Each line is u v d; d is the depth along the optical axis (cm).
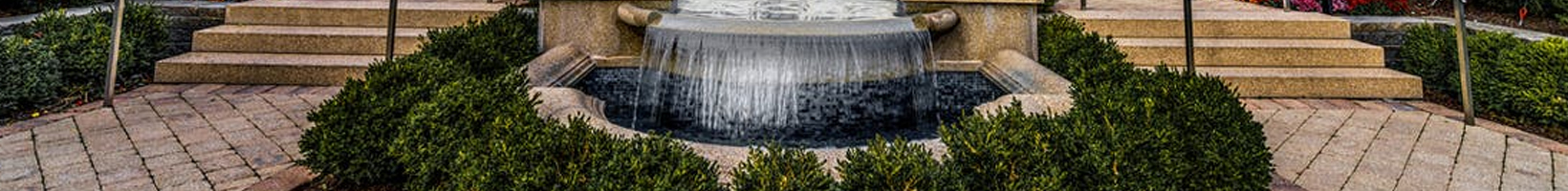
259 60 523
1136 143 194
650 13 431
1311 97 504
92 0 730
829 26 378
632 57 494
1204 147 214
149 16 554
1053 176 174
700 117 397
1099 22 610
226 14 602
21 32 513
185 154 310
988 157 183
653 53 418
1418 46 557
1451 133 377
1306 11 725
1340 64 547
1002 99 329
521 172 175
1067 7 737
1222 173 207
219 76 506
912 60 419
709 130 372
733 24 377
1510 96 424
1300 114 436
